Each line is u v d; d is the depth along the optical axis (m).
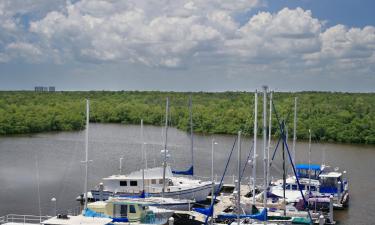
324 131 168.88
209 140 162.38
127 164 109.69
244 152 129.00
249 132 164.38
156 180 69.94
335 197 69.81
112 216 54.62
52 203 72.12
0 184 85.69
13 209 68.94
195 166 107.38
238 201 51.50
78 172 98.06
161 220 54.88
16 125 185.50
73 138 167.38
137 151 132.12
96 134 182.25
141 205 54.56
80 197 72.56
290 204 62.84
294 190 70.06
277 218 57.78
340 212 68.56
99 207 54.88
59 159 115.94
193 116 191.00
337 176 71.38
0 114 187.62
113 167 105.12
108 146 143.25
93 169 102.12
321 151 138.75
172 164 109.56
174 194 68.81
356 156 129.50
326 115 178.38
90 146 142.75
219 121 187.75
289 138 167.75
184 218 55.62
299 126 168.00
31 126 190.50
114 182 69.88
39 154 124.44
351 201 75.19
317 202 64.44
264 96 60.72
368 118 172.50
